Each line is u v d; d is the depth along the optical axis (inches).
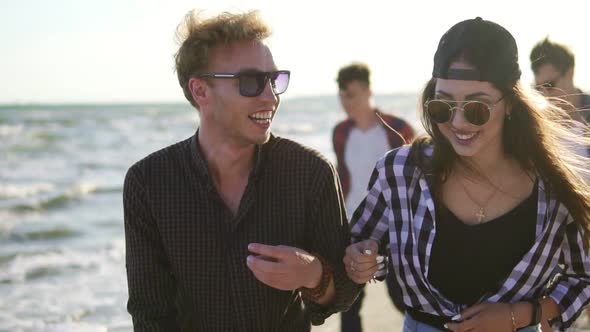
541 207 92.0
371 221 102.7
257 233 94.5
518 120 91.1
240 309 95.1
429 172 94.2
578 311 96.2
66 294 298.8
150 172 95.5
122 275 335.6
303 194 95.1
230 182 95.8
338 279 96.0
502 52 86.9
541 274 93.0
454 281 94.5
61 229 474.6
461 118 87.8
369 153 209.0
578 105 167.5
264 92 90.9
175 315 99.3
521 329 93.2
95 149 1158.3
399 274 99.0
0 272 345.4
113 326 249.8
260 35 92.7
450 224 93.8
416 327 99.3
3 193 661.9
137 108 4382.4
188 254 94.9
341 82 208.2
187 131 1660.9
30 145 1204.5
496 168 93.6
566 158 95.2
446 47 88.7
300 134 1477.6
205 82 92.6
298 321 100.6
